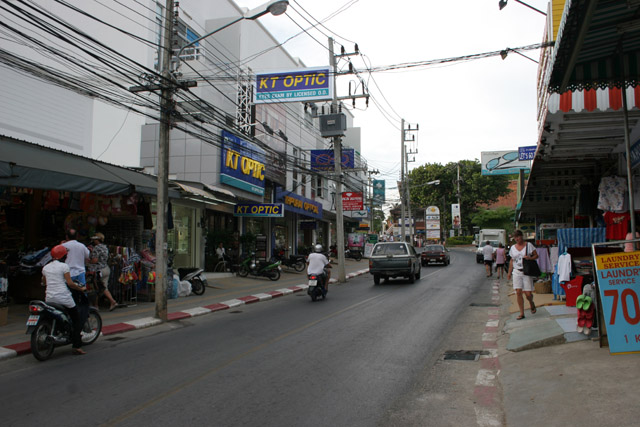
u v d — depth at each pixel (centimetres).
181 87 1112
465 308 1230
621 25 498
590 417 421
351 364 679
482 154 3538
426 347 790
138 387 569
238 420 462
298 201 2866
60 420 462
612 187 1049
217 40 2436
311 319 1083
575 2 435
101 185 1123
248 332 929
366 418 470
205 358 715
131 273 1283
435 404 513
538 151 1050
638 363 555
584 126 852
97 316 844
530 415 452
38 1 1471
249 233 2422
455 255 4647
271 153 2439
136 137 1972
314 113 3388
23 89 1265
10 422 457
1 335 866
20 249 1299
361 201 3306
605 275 618
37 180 980
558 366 589
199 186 1770
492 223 6506
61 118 1386
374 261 1934
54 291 726
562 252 1093
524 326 861
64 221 1384
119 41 1820
